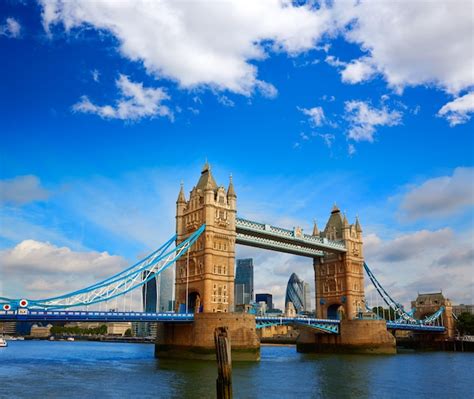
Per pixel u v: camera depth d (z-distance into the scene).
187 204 114.25
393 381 71.69
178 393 57.50
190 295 108.75
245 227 114.88
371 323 126.62
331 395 58.84
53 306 84.25
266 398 56.31
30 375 74.88
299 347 141.25
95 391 59.06
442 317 174.00
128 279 96.69
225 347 37.66
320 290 146.12
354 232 145.88
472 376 78.00
